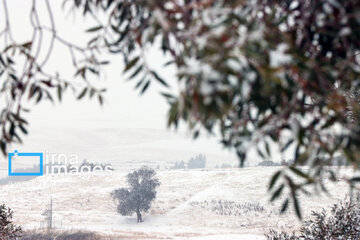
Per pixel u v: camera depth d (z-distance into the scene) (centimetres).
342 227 1084
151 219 9225
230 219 8431
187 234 7269
